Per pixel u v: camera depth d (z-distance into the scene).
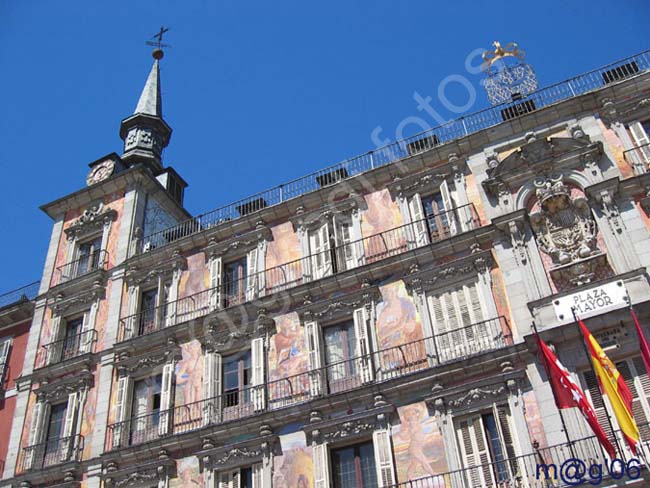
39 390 33.00
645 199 25.22
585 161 27.16
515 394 23.39
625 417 20.16
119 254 36.25
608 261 24.64
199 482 26.72
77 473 29.53
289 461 25.66
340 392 25.81
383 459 24.11
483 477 22.59
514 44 34.00
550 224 26.38
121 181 39.38
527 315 24.86
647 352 20.78
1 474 31.14
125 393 30.89
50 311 36.19
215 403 28.53
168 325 32.09
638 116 27.80
